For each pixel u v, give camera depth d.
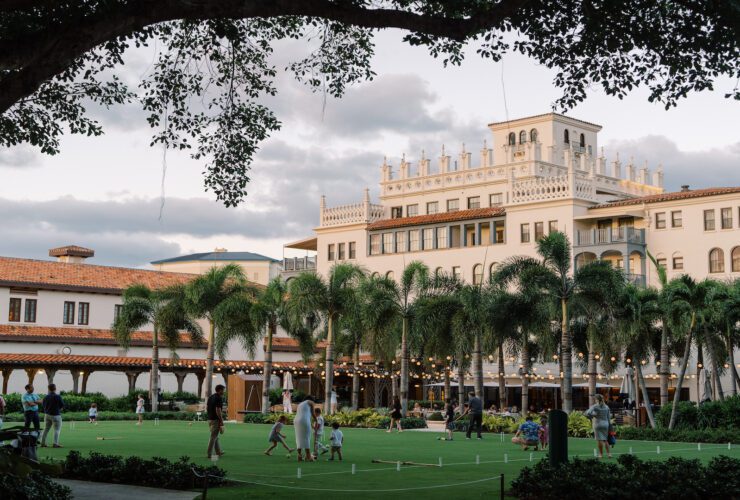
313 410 27.59
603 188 80.62
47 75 13.41
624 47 18.36
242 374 63.84
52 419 30.14
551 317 46.94
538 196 77.88
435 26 15.09
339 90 21.69
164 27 20.64
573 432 43.06
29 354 67.75
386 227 87.69
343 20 14.63
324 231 93.00
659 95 19.27
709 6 17.14
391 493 17.59
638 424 54.12
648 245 73.25
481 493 17.58
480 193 86.62
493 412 54.12
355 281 58.12
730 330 51.06
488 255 80.69
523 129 89.31
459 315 51.44
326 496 16.97
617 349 52.41
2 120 21.22
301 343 63.34
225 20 19.48
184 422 56.00
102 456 20.66
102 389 74.88
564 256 46.28
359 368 77.88
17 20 16.09
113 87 21.81
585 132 91.56
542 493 16.59
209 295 62.16
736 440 37.38
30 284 70.62
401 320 55.84
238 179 21.52
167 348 76.94
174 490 18.17
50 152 21.64
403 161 93.12
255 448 31.75
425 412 61.09
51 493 15.08
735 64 18.34
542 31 18.83
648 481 16.19
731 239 69.12
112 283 76.62
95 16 13.52
